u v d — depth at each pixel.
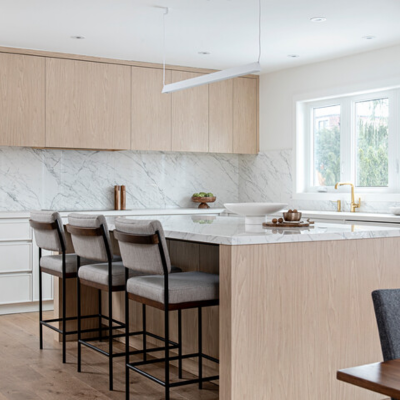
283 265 2.82
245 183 7.22
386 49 5.54
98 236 3.38
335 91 6.04
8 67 5.50
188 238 2.94
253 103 6.92
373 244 3.13
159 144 6.29
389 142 5.71
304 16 4.59
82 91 5.86
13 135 5.53
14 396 3.22
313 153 6.53
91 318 4.55
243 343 2.71
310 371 2.92
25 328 4.84
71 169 6.23
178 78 6.39
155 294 2.89
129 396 3.23
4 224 5.30
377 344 3.14
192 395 3.25
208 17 4.62
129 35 5.16
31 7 4.38
